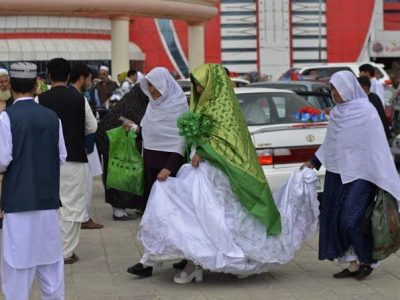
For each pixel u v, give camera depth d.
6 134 5.81
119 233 10.02
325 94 13.73
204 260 6.95
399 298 6.91
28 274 5.93
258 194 7.14
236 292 7.15
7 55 36.66
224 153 7.17
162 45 43.25
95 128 8.52
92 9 25.86
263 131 9.88
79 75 9.41
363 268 7.56
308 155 9.91
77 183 8.38
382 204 7.37
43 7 24.50
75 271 8.06
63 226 8.34
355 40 46.31
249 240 7.12
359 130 7.37
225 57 46.19
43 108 6.04
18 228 5.86
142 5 27.05
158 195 7.16
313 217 7.68
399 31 47.03
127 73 19.20
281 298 6.94
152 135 7.78
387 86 22.69
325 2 46.28
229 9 45.91
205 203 7.02
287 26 46.00
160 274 7.85
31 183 5.86
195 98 7.46
